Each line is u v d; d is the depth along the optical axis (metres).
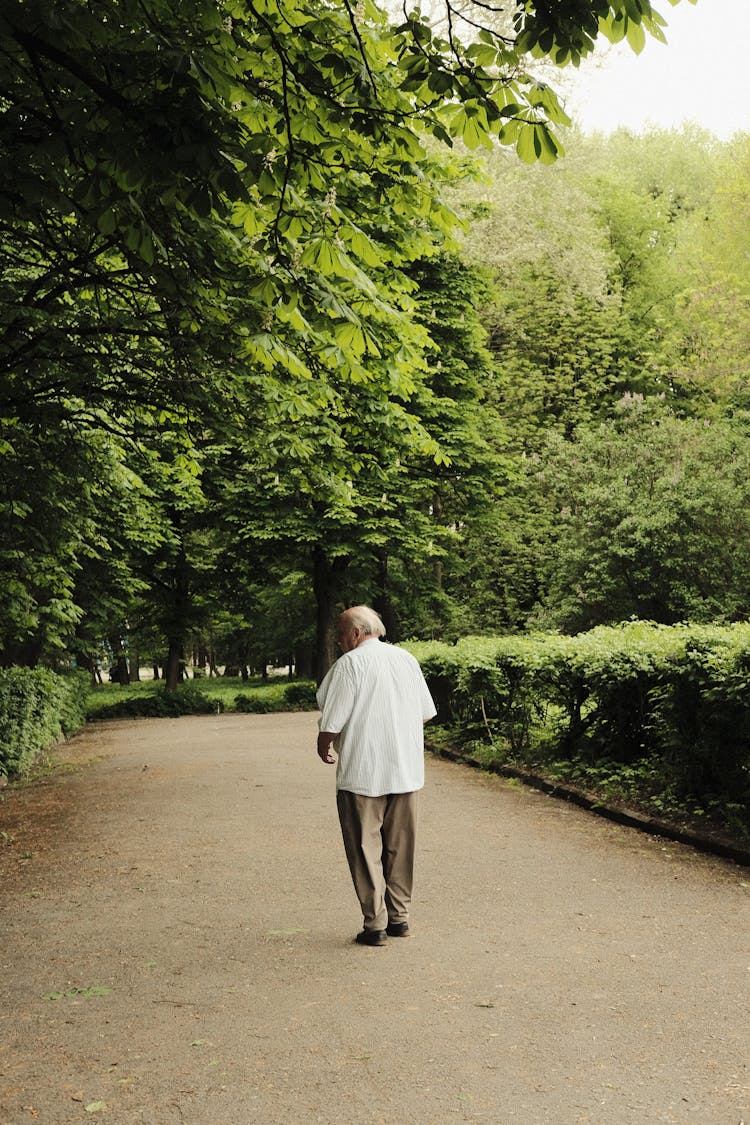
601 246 36.25
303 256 5.38
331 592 28.19
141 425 13.36
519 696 12.35
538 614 24.36
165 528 27.89
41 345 9.41
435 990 4.49
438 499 29.39
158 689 39.41
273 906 6.14
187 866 7.43
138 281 8.66
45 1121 3.32
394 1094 3.44
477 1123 3.21
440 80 4.65
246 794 10.99
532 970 4.73
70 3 4.61
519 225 28.86
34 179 5.32
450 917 5.75
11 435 11.65
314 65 5.07
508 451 32.41
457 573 30.30
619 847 7.51
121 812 10.25
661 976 4.59
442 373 25.30
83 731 24.14
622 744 9.93
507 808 9.45
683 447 22.92
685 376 32.62
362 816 5.31
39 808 11.09
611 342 35.28
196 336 8.99
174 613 33.56
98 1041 4.01
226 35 4.96
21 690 14.78
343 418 11.69
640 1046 3.79
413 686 5.57
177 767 14.08
